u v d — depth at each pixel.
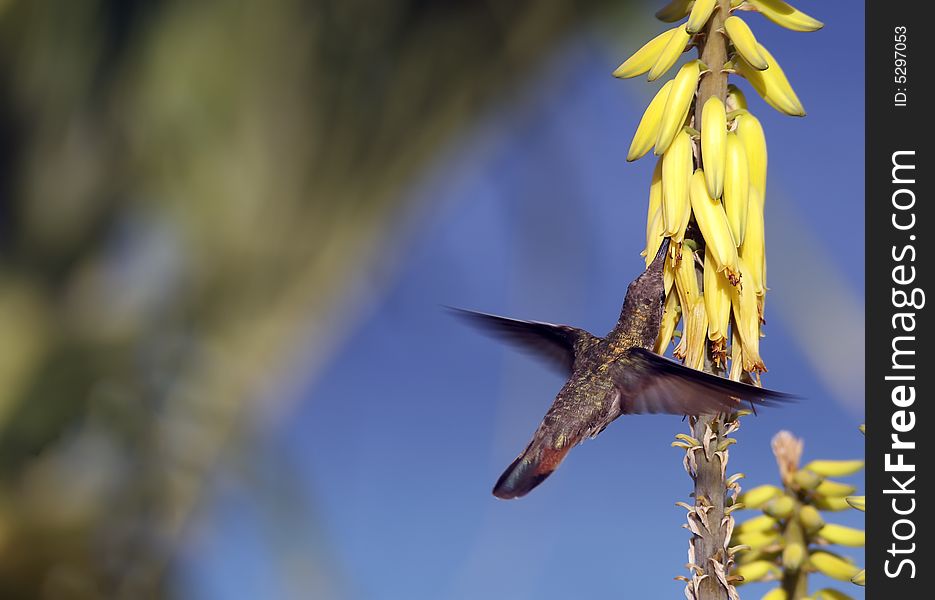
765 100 2.39
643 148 2.40
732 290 2.39
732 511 2.38
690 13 2.39
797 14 2.40
